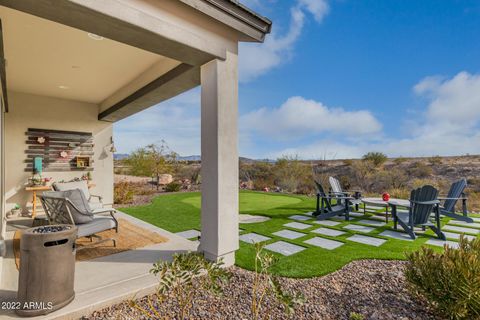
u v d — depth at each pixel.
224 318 2.26
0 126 3.71
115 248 3.97
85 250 3.87
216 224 3.36
